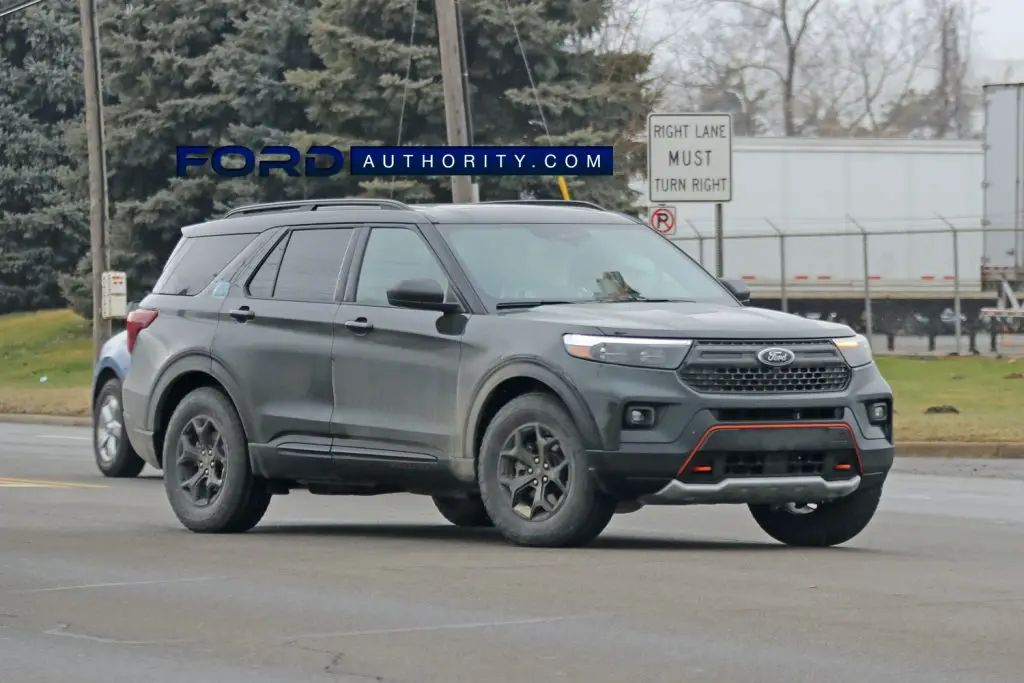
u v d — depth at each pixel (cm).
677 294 1543
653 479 1359
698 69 10569
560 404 1395
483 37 5266
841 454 1403
